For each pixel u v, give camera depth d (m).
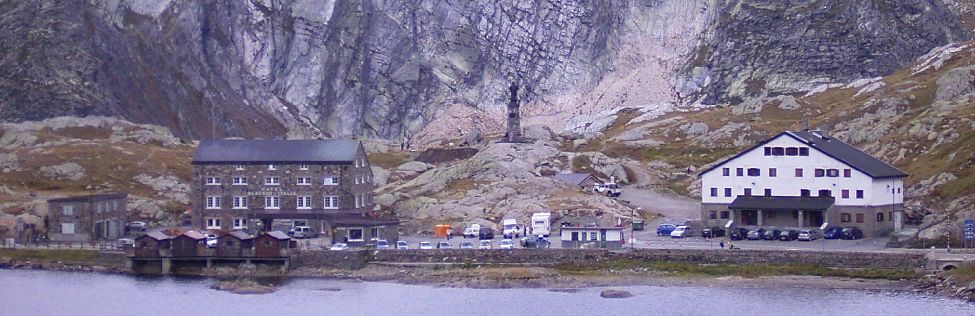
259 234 183.00
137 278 176.50
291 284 169.88
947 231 176.50
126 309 154.62
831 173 192.88
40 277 178.00
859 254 166.50
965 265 158.50
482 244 184.75
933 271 161.50
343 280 172.38
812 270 166.88
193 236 181.75
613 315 145.00
